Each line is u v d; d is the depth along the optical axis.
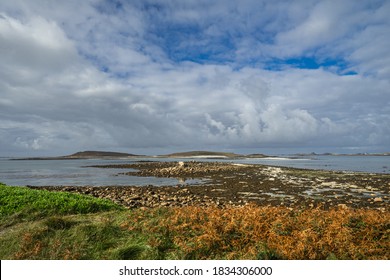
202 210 10.23
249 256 7.10
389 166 75.88
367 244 7.50
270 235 7.84
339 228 8.05
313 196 22.64
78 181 39.69
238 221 8.80
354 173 44.44
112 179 41.94
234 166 63.97
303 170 52.16
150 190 27.19
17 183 37.62
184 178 41.34
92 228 8.82
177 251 7.62
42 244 7.96
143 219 9.80
